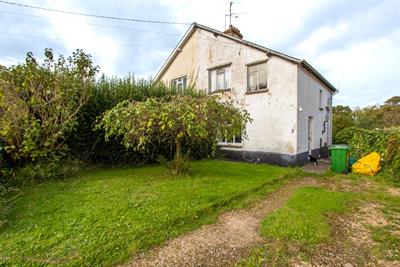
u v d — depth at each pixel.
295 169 8.33
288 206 4.50
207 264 2.64
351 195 5.37
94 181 5.94
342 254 2.91
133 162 8.61
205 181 6.08
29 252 2.69
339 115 19.52
